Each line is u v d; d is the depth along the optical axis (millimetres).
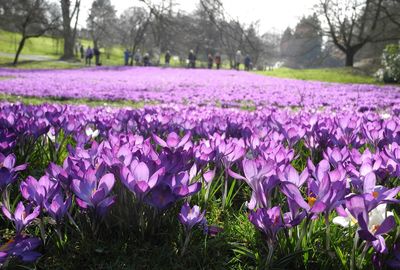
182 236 1976
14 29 68688
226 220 2250
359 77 29641
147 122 3615
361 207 1402
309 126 3248
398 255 1501
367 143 3479
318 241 1869
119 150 1971
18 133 3027
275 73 33719
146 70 35594
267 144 2510
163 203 1727
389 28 50812
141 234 1936
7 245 1555
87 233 1932
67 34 44812
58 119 3332
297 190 1522
